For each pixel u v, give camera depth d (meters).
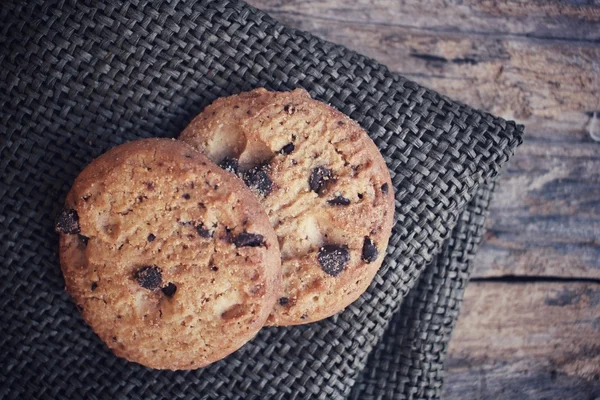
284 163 0.31
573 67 0.38
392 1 0.37
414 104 0.34
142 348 0.31
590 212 0.38
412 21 0.37
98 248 0.30
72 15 0.32
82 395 0.33
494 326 0.38
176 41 0.33
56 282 0.33
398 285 0.34
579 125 0.38
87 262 0.31
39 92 0.32
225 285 0.30
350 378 0.34
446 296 0.35
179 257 0.30
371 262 0.32
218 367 0.33
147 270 0.30
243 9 0.33
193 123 0.32
